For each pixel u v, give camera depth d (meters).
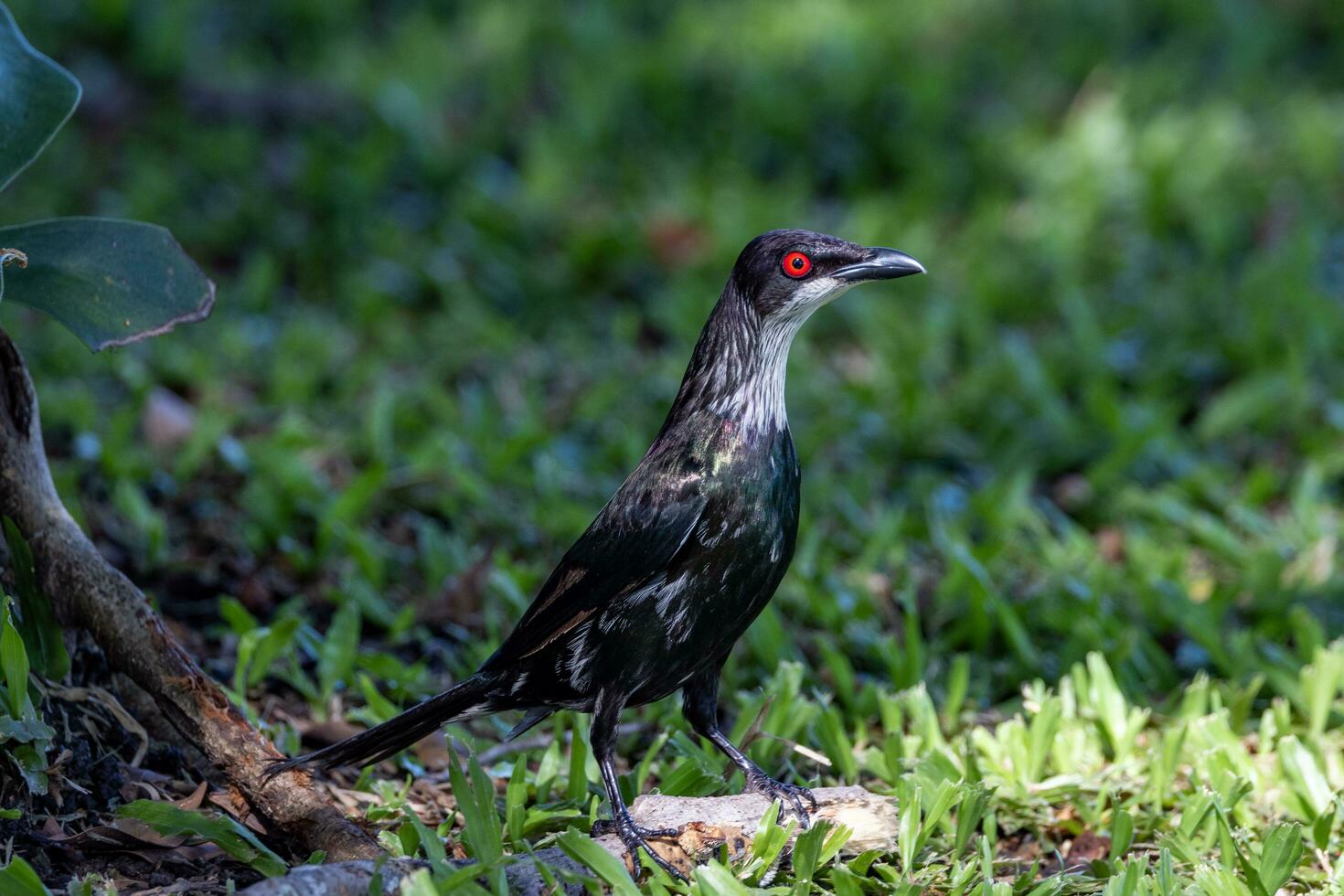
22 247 6.54
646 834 6.49
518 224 16.31
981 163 17.98
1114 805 7.07
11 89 6.49
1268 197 17.50
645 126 19.02
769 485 6.48
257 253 15.88
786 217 16.55
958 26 22.34
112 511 10.45
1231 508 11.35
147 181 16.48
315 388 13.14
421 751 8.03
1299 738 8.12
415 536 10.93
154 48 19.06
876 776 7.89
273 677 8.65
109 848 6.35
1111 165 17.62
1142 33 23.00
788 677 8.10
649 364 13.92
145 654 6.53
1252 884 6.31
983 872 6.45
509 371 13.73
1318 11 23.69
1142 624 9.71
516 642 6.55
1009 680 9.08
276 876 5.88
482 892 5.70
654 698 6.70
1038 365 13.25
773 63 20.33
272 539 10.40
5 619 6.24
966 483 12.23
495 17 22.02
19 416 6.66
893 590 10.13
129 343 6.47
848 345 14.79
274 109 18.73
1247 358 13.62
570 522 10.84
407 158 17.91
